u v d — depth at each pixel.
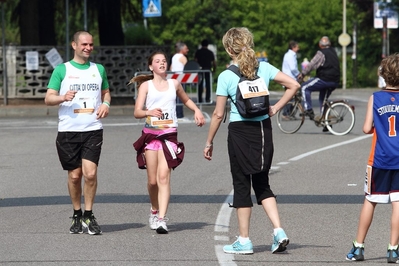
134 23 61.31
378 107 14.41
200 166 27.59
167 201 17.23
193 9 120.00
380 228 17.86
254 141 14.96
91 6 56.56
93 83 17.05
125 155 30.47
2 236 16.94
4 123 44.25
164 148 17.22
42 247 15.85
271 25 121.69
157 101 17.38
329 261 14.73
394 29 107.00
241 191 15.15
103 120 45.66
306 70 37.25
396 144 14.25
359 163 28.06
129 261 14.66
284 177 25.19
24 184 24.22
